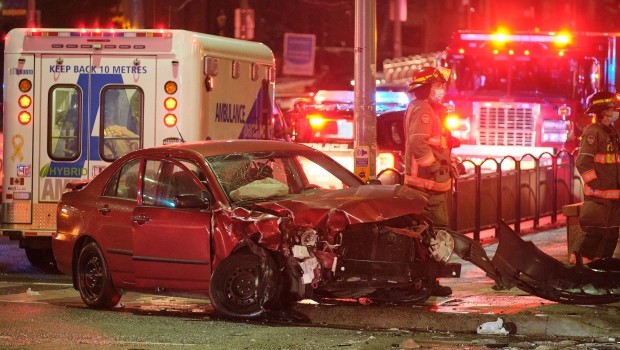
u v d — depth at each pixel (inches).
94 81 1523.1
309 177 1183.6
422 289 1133.1
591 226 1317.7
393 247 1069.8
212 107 1539.1
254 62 1636.3
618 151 1315.2
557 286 1103.0
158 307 1226.0
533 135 2659.9
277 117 2190.0
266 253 1064.8
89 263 1207.6
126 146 1521.9
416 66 3137.3
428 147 1196.5
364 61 1526.8
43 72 1528.1
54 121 1533.0
